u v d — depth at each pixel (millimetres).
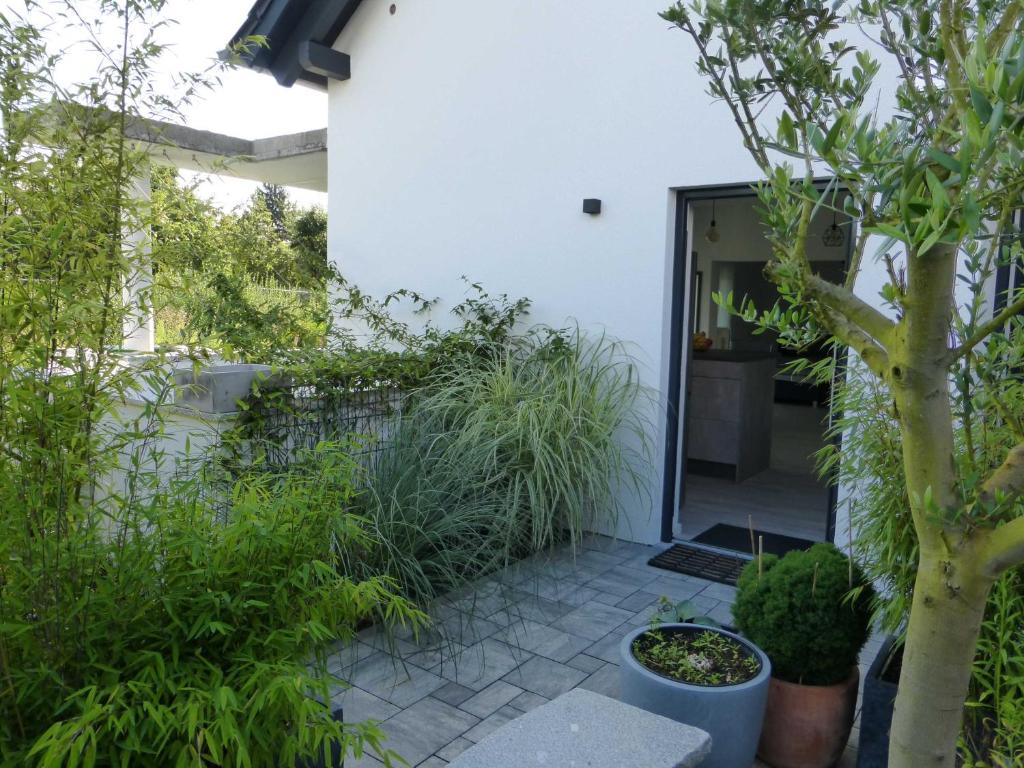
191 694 1555
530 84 5461
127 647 1745
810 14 1626
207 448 3004
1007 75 834
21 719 1581
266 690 1540
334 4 6152
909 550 2451
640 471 5039
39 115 1815
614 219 5121
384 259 6539
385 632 3598
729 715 2330
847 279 1358
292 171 8695
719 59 1662
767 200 1451
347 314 6582
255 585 1771
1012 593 2123
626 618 3879
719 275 9820
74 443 1737
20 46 1812
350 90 6613
